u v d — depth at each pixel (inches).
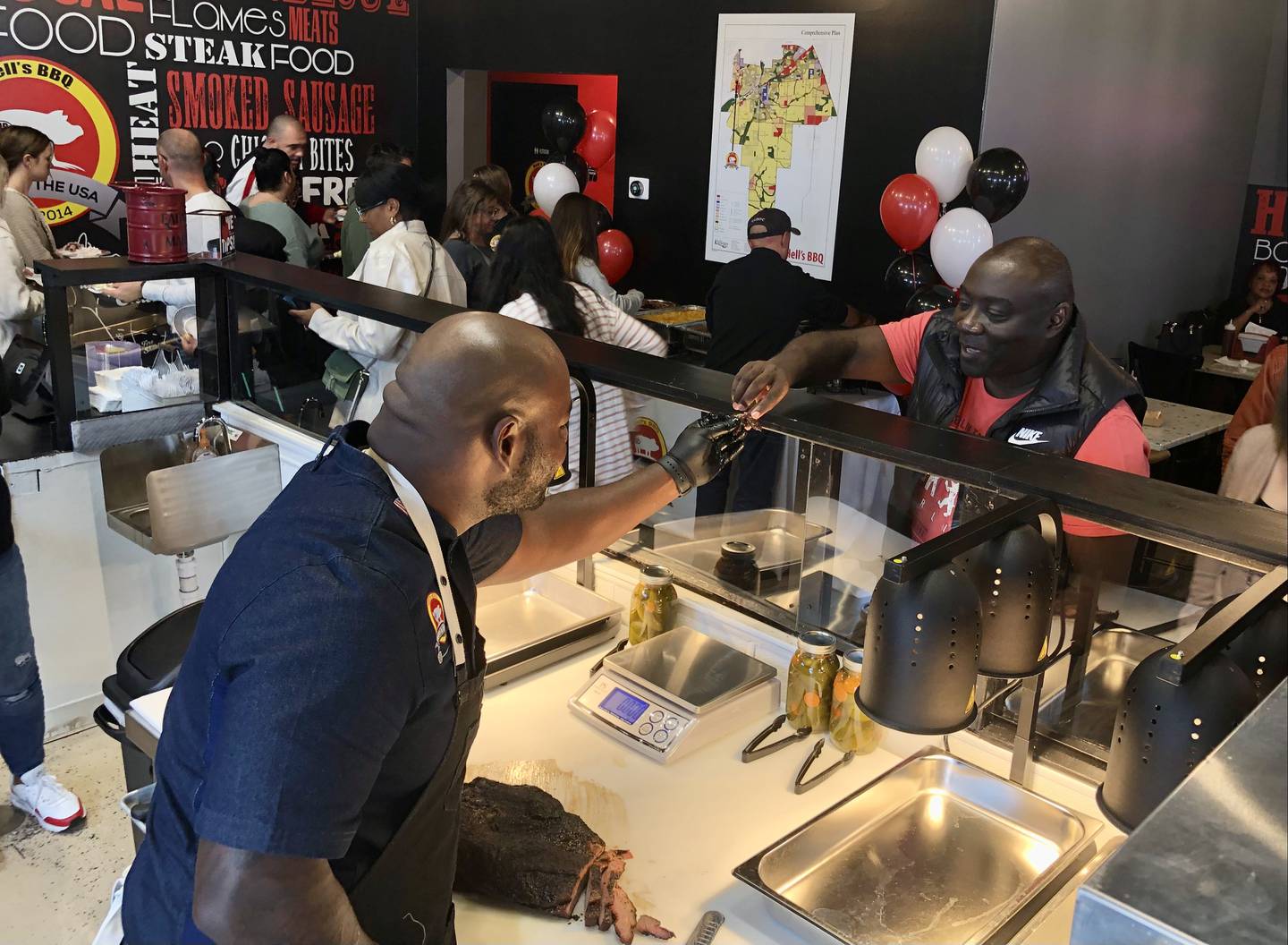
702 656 73.9
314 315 105.4
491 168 189.2
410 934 48.3
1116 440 74.0
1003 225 196.4
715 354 165.9
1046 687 62.2
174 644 83.0
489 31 265.4
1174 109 231.8
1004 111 187.3
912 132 195.8
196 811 40.6
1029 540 47.0
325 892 40.1
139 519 113.4
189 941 45.7
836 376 92.4
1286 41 258.8
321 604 40.1
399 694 41.5
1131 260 232.7
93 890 99.9
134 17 236.1
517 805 59.7
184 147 162.1
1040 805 58.7
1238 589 52.4
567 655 77.7
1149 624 56.9
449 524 45.8
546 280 122.5
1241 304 254.4
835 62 203.9
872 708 44.7
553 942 52.6
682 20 227.8
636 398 84.2
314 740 38.8
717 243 232.1
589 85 257.3
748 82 218.8
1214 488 183.6
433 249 144.9
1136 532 51.1
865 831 58.9
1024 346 73.6
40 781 107.0
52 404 120.1
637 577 84.7
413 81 285.1
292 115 264.8
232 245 120.2
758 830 60.0
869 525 68.9
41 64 226.5
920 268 179.2
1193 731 37.4
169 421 118.6
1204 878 25.9
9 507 98.0
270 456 111.9
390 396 45.3
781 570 76.0
